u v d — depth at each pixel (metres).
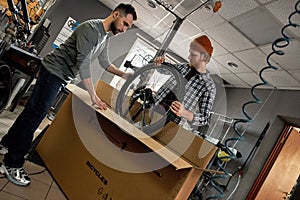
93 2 5.59
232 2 2.90
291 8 2.43
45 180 1.75
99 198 1.31
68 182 1.51
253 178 4.34
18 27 1.94
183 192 1.09
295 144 4.51
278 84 4.38
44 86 1.62
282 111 4.30
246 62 4.22
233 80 5.40
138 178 1.22
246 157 4.51
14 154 1.58
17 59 2.30
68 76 1.69
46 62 1.64
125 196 1.22
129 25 1.79
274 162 4.35
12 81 2.35
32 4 2.28
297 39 2.84
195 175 1.11
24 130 1.59
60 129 1.78
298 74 3.64
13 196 1.43
